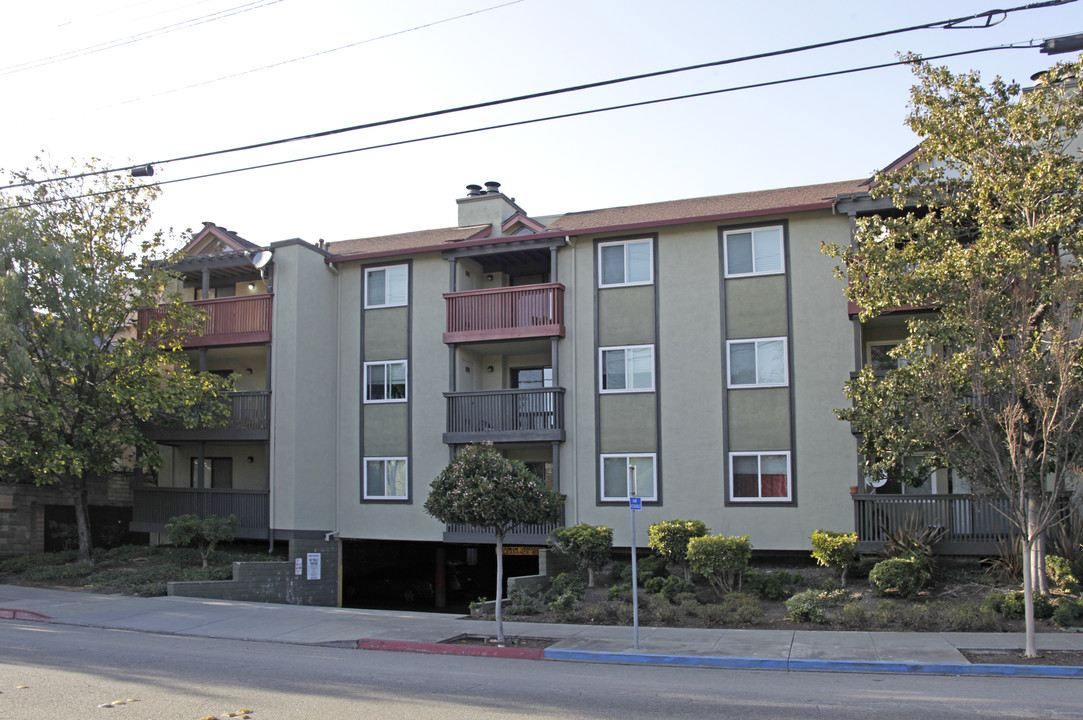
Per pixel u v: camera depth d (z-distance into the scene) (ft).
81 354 72.74
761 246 73.20
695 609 51.57
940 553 61.77
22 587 70.33
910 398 50.72
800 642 44.16
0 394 69.15
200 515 83.15
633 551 43.86
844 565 58.75
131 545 86.17
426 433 81.30
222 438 82.53
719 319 73.46
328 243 89.45
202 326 82.48
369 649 46.47
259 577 72.74
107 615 56.70
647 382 75.00
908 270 54.75
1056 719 28.27
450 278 82.02
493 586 88.58
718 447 72.23
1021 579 56.39
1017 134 52.03
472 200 93.91
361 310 85.40
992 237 49.44
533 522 49.37
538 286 77.66
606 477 75.15
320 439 82.74
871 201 68.33
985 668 37.86
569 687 34.24
